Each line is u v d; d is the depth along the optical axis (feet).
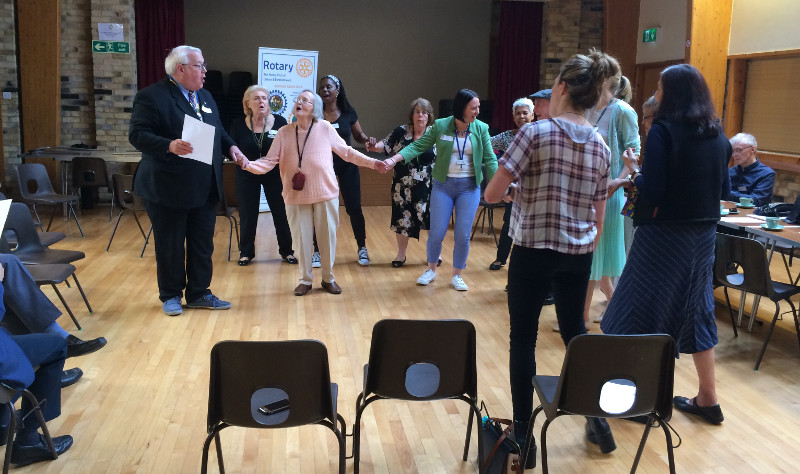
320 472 9.34
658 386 7.97
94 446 9.88
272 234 24.93
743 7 24.39
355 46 41.88
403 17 42.01
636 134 13.06
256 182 19.92
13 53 29.53
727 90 25.61
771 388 12.26
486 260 21.49
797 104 22.76
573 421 10.96
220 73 38.96
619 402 8.42
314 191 16.51
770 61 23.90
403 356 8.35
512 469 8.50
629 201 10.28
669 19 29.04
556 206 8.46
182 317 15.56
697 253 9.88
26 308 11.66
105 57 29.91
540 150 8.36
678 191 9.62
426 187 19.85
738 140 18.83
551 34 34.81
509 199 9.34
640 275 10.06
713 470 9.55
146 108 14.20
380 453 9.87
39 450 9.37
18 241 15.17
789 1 22.18
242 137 19.49
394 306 16.65
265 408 8.18
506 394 11.85
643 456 9.88
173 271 15.70
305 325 15.17
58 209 29.48
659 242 9.84
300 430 10.51
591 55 8.54
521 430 9.16
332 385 8.77
